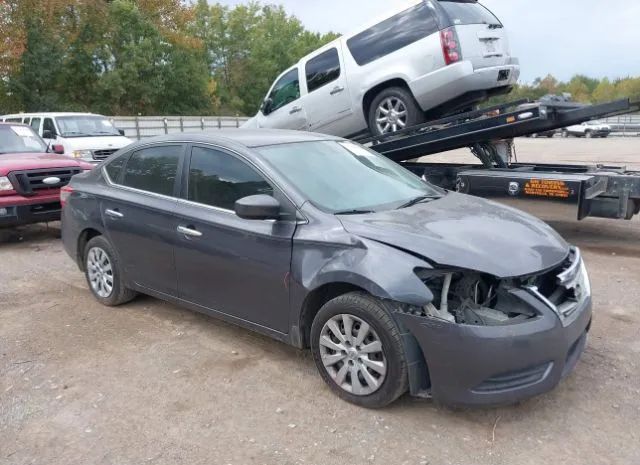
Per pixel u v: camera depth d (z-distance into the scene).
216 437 3.23
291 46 64.81
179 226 4.37
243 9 56.72
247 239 3.89
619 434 3.14
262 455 3.05
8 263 7.22
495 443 3.09
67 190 5.66
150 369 4.07
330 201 3.83
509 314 3.18
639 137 39.41
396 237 3.33
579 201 6.41
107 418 3.46
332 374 3.57
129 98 41.53
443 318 3.08
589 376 3.76
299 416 3.41
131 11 39.12
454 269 3.14
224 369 4.04
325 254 3.48
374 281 3.18
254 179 4.01
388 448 3.07
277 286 3.75
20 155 8.77
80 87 39.38
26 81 31.84
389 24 7.93
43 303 5.56
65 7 33.19
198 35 55.12
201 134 4.59
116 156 5.28
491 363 3.00
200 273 4.28
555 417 3.32
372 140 7.96
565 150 25.25
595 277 5.85
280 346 4.39
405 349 3.19
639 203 6.86
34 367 4.16
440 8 7.43
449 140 7.41
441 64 7.46
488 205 4.16
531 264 3.20
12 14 29.97
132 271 4.97
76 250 5.57
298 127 9.30
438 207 3.98
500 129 6.95
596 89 86.38
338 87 8.51
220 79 57.44
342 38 8.46
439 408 3.45
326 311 3.50
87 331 4.80
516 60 8.34
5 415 3.53
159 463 3.02
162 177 4.68
